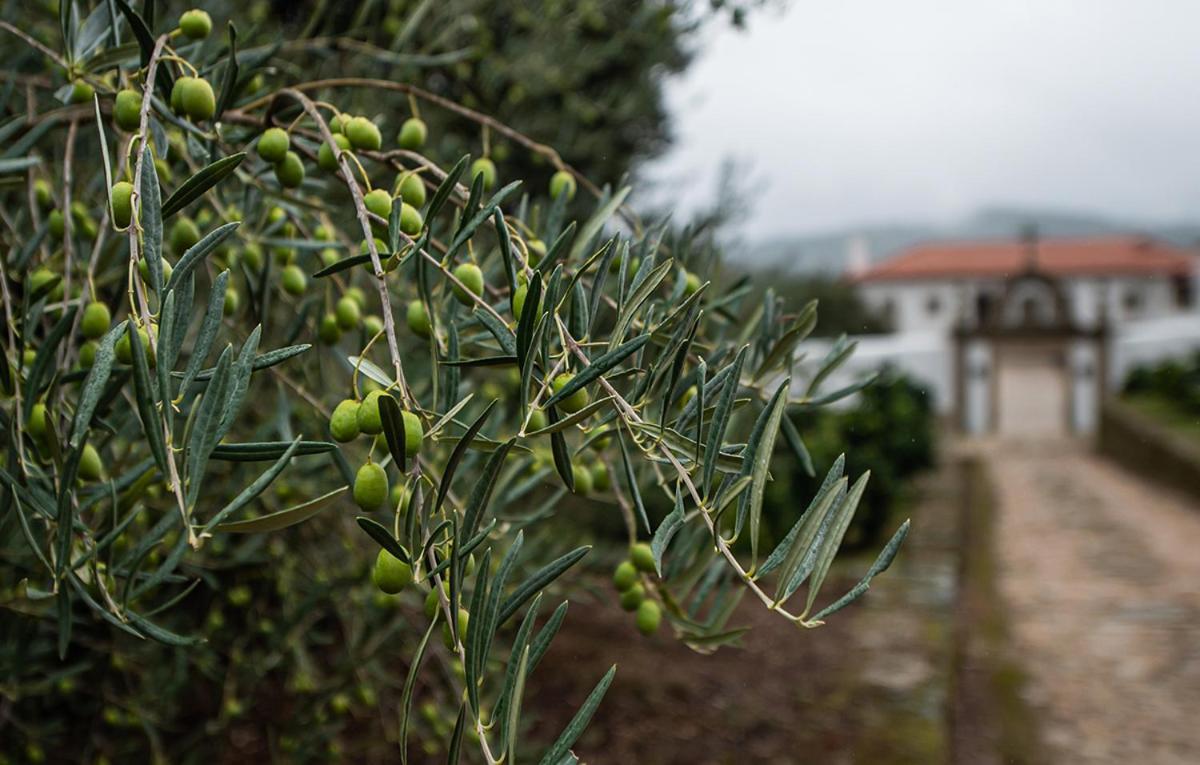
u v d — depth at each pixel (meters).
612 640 4.83
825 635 5.17
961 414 24.75
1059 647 5.70
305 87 1.26
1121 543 9.21
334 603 2.48
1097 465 16.89
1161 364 22.62
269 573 2.40
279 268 1.56
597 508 4.24
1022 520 10.66
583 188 3.59
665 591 1.18
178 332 0.69
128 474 1.03
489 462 0.71
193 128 1.04
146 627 0.81
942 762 3.63
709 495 0.76
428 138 2.73
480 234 1.88
